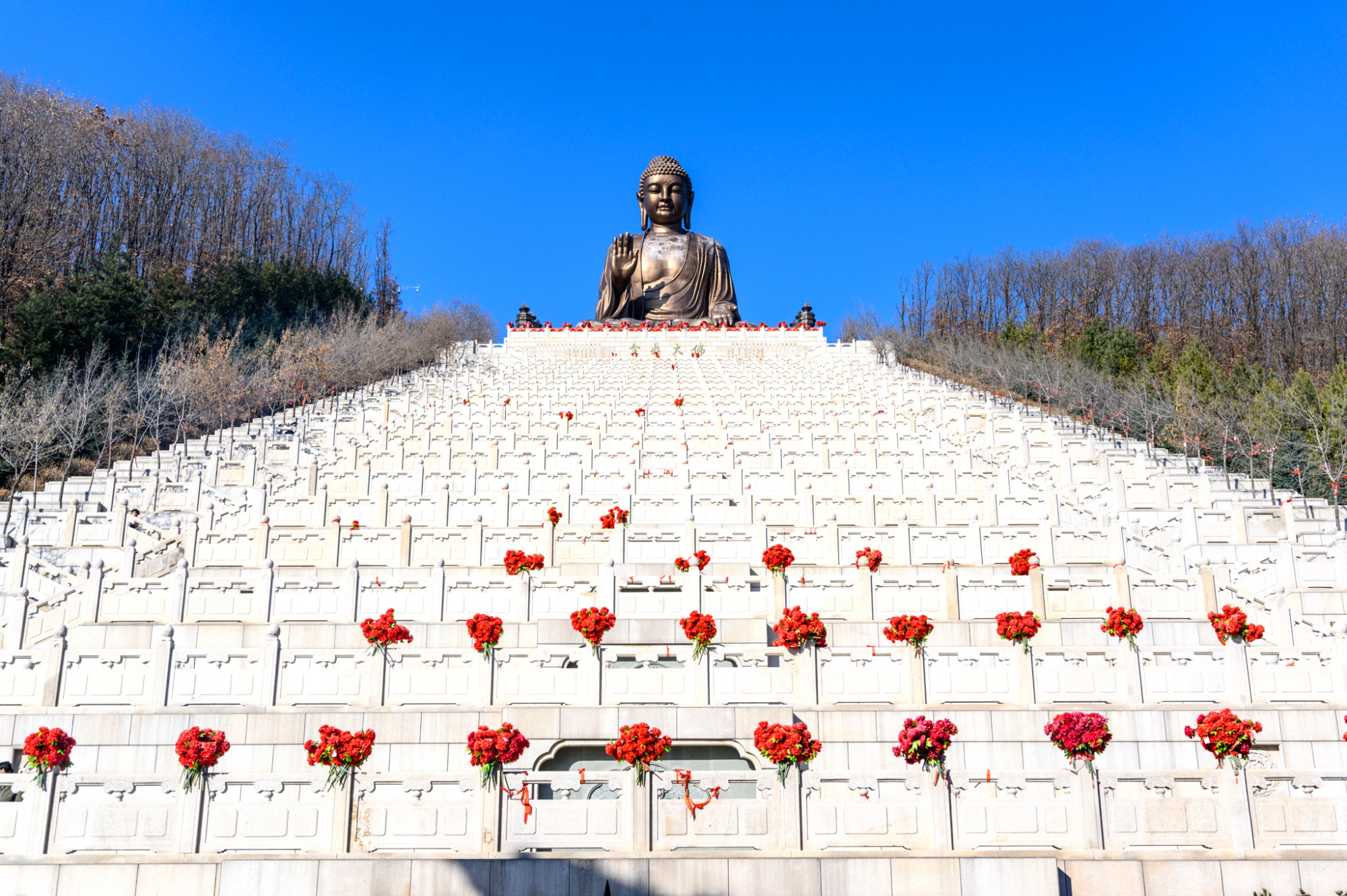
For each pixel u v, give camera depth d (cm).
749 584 2441
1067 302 10219
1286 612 2216
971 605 2398
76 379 5019
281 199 10344
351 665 1952
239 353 6500
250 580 2409
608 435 4538
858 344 8012
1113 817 1477
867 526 2980
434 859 1409
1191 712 1917
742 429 4628
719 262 8888
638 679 1939
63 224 7588
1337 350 8394
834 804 1491
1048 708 1923
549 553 2828
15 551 2670
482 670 1933
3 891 1404
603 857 1419
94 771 1861
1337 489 4019
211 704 1931
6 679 1961
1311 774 1506
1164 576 2581
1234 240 9981
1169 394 5897
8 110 7619
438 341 7931
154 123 9538
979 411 5153
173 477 3869
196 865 1424
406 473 3609
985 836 1473
